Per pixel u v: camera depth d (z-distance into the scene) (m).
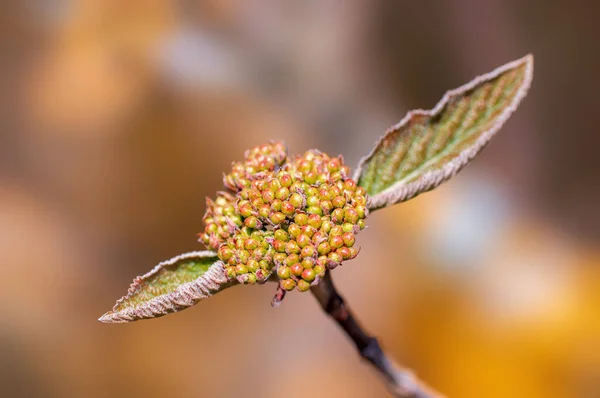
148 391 0.42
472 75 0.53
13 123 0.49
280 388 0.43
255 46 0.54
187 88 0.52
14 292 0.44
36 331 0.43
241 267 0.27
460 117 0.29
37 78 0.51
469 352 0.43
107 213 0.48
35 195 0.48
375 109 0.53
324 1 0.54
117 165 0.49
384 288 0.47
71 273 0.46
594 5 0.51
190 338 0.45
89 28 0.52
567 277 0.46
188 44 0.53
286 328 0.46
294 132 0.52
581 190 0.50
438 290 0.46
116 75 0.52
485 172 0.52
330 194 0.27
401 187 0.28
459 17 0.53
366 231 0.49
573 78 0.51
